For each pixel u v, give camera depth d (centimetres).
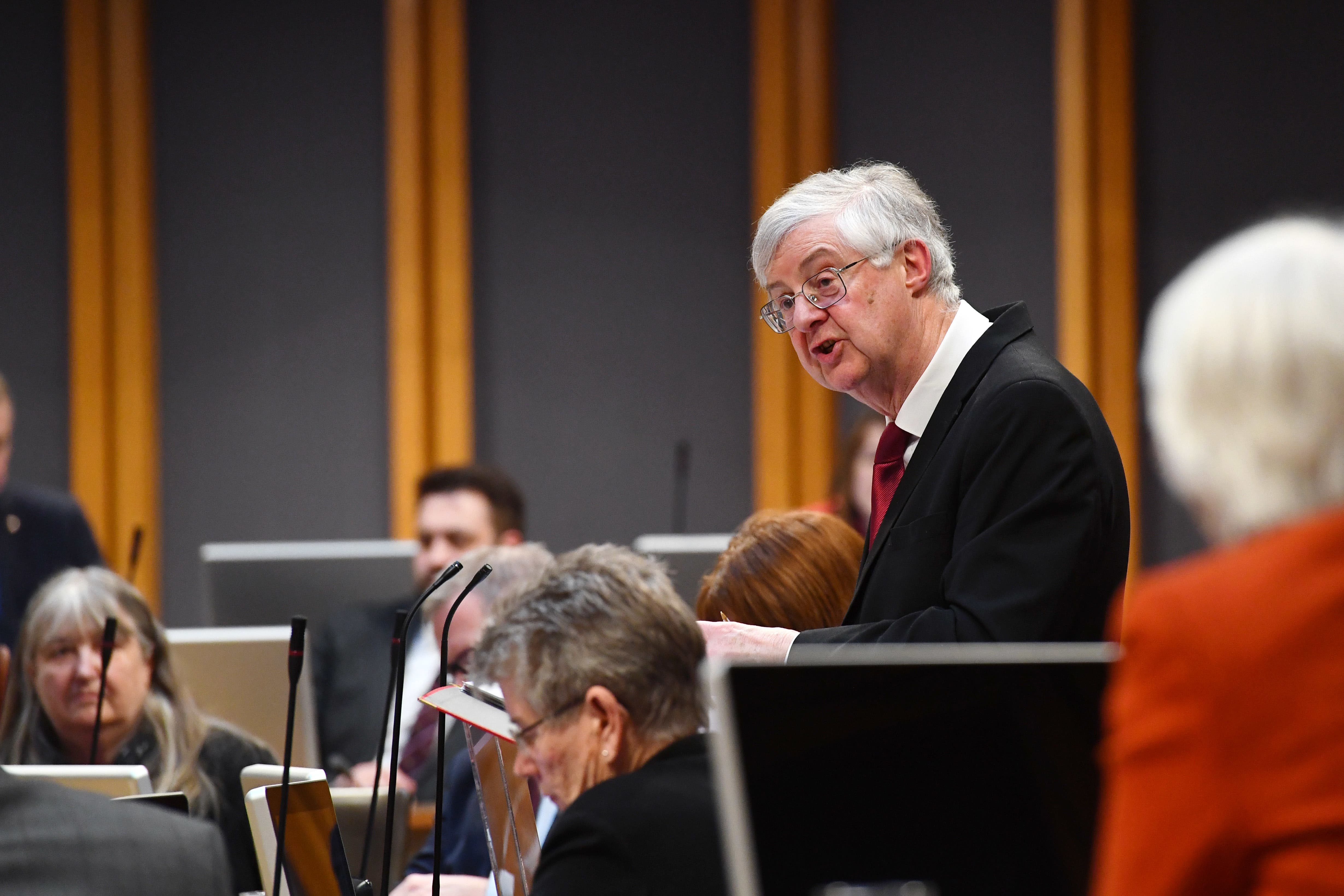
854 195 706
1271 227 329
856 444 1419
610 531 1834
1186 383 315
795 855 366
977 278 1752
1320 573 294
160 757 871
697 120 1819
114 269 1827
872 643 645
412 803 970
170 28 1833
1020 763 379
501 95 1830
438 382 1830
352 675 1269
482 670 524
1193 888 295
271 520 1845
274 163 1838
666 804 479
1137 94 1741
